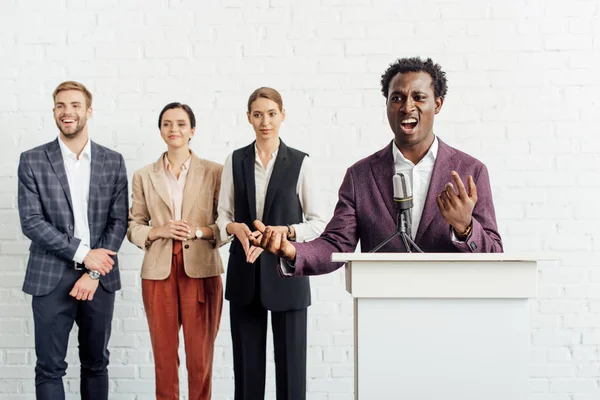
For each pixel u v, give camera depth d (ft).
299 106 9.14
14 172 9.24
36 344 7.99
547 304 8.93
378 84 9.11
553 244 8.92
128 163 9.21
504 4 9.02
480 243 4.91
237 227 7.32
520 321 4.15
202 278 7.97
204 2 9.25
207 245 8.00
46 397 7.92
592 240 8.90
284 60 9.18
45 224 7.81
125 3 9.27
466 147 9.00
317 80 9.14
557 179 8.95
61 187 7.98
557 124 8.96
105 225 8.17
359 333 4.21
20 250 9.21
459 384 4.16
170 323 7.94
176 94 9.23
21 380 9.21
